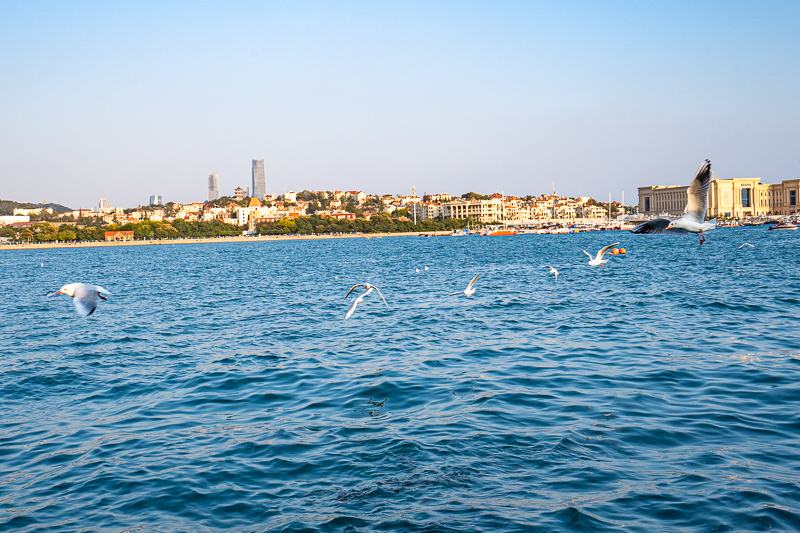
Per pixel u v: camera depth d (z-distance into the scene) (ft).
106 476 58.54
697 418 66.95
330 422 70.95
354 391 82.74
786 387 76.23
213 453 63.00
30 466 61.67
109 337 133.49
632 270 273.13
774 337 107.96
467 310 157.58
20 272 414.00
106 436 68.95
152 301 205.77
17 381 93.97
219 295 222.28
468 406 74.38
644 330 119.44
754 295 166.61
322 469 58.75
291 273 332.19
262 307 181.88
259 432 68.39
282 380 90.12
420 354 105.09
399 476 56.75
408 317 148.56
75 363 106.63
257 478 57.36
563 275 258.37
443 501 52.34
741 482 52.65
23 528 50.26
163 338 131.03
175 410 77.77
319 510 51.67
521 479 55.47
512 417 69.82
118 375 97.14
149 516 51.60
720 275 233.55
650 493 51.85
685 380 81.46
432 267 344.69
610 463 57.47
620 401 73.46
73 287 45.88
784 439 60.64
